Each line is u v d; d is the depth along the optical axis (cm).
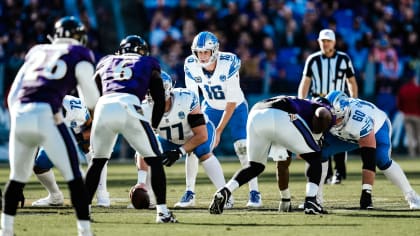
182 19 7156
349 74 3928
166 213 2389
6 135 6081
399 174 2877
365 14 7344
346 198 3234
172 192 3494
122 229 2233
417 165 5406
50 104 2022
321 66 3903
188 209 2833
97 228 2255
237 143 3222
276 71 6712
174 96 2766
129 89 2345
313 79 3928
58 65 2047
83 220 2011
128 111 2305
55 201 2948
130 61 2398
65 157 2011
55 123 2023
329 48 3888
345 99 2784
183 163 5781
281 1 7238
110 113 2311
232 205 2912
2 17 6856
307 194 2625
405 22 7362
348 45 7206
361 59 7069
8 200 2064
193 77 3158
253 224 2358
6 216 2069
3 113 6097
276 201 3144
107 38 7362
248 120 2606
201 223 2380
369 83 6619
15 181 2073
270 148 2633
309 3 7319
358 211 2723
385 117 2909
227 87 3109
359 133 2791
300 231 2208
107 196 2955
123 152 6306
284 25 7162
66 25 2153
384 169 2894
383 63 6969
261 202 3053
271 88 6469
